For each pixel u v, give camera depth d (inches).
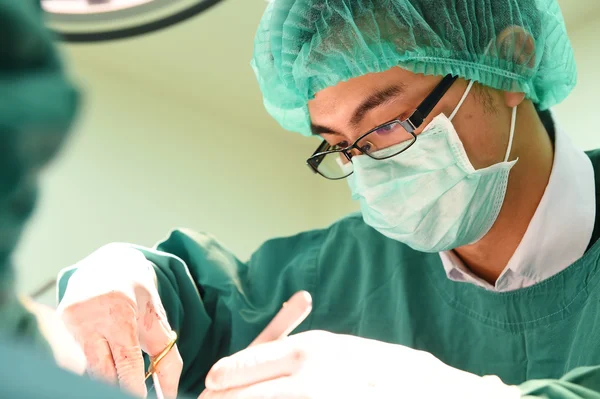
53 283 36.6
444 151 47.9
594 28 84.1
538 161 50.9
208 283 57.6
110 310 36.0
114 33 46.4
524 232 51.1
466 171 47.8
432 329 54.5
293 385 29.2
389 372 30.3
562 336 48.0
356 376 29.7
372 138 49.9
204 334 54.1
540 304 49.8
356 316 58.3
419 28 47.8
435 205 49.1
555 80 54.1
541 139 51.9
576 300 48.4
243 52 87.3
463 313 53.9
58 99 11.3
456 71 48.0
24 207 11.3
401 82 48.2
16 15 11.5
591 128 81.0
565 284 49.3
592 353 41.4
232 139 101.7
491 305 52.2
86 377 9.7
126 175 83.8
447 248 51.5
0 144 10.8
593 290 47.1
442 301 55.4
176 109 94.7
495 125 49.4
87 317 35.6
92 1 45.5
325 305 59.7
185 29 83.0
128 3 46.0
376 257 60.5
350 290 60.3
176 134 93.6
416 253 58.9
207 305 56.9
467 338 52.8
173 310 50.6
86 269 41.7
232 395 30.5
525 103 52.5
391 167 49.4
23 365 9.0
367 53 47.1
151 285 42.4
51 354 12.8
